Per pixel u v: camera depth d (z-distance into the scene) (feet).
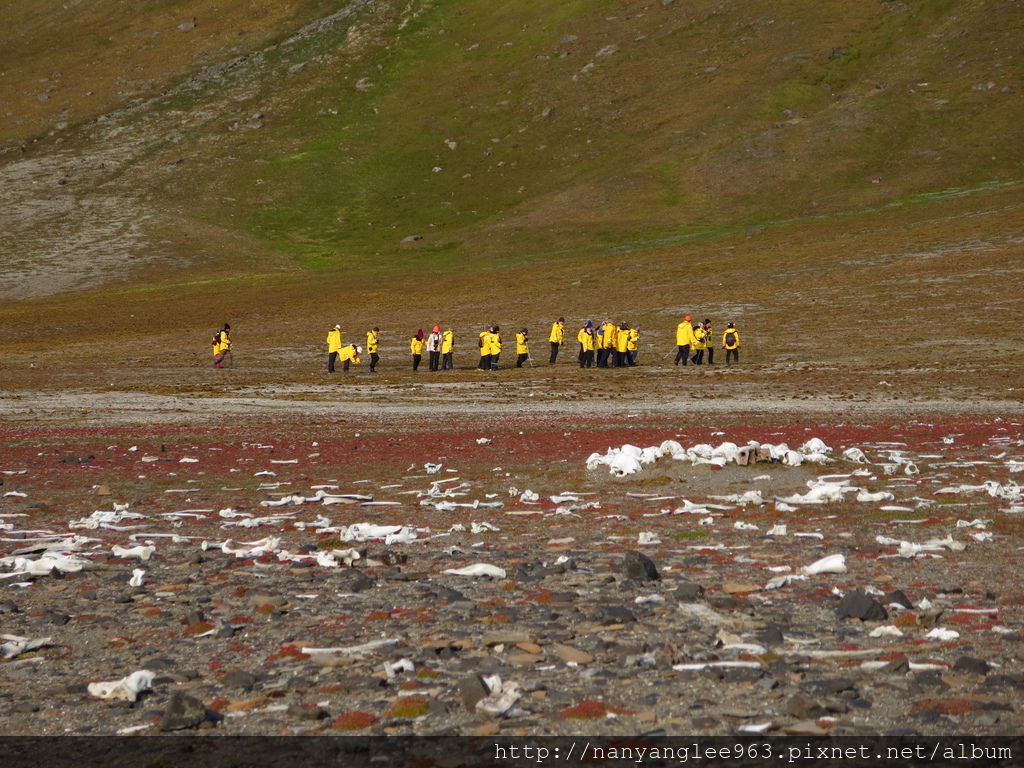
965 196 359.87
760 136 497.05
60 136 579.89
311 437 86.53
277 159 542.98
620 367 160.15
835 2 636.07
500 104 595.88
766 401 112.16
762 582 31.73
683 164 479.41
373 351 162.30
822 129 495.00
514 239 401.08
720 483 53.26
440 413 107.65
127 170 523.29
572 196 454.81
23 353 204.33
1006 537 37.60
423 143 564.71
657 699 20.98
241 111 608.19
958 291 214.48
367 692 21.95
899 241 282.36
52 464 70.74
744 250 305.12
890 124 491.31
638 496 51.06
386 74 650.43
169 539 43.01
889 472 54.80
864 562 34.17
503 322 223.30
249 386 144.56
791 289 234.17
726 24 639.35
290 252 419.33
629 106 568.41
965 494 47.19
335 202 495.00
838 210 401.29
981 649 23.73
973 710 19.65
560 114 573.33
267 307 271.28
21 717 21.21
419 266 360.07
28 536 43.93
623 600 29.60
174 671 24.08
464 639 25.86
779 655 23.76
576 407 110.42
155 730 20.27
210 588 33.04
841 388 125.59
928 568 32.86
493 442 77.82
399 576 33.55
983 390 118.83
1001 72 521.24
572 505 49.03
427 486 56.95
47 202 467.93
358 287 302.04
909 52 568.41
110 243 403.95
